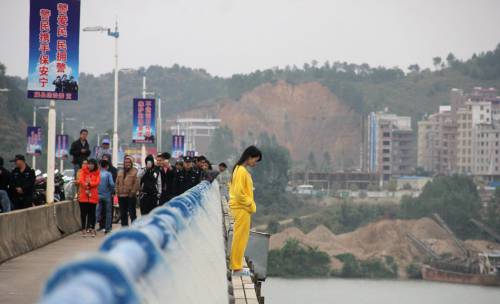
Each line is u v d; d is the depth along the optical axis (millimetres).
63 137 106188
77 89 30281
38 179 34938
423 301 163000
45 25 29906
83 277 2850
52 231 30625
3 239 23766
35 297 16188
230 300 15641
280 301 142875
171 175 34531
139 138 70562
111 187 33406
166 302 4785
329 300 150750
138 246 3969
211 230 13438
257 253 27281
